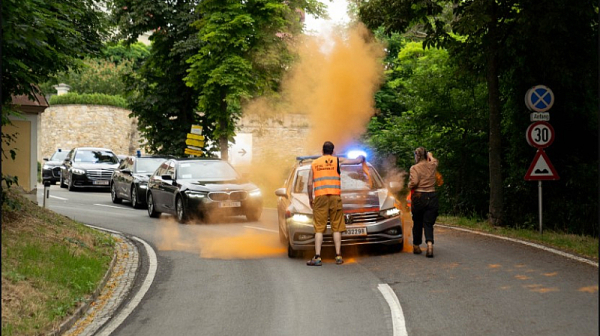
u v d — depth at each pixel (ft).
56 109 171.22
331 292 26.96
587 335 19.20
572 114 53.67
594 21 48.01
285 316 23.35
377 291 26.63
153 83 92.27
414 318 22.21
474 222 49.90
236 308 24.98
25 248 31.19
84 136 171.12
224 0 76.38
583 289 25.26
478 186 66.74
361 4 50.57
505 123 60.39
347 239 34.53
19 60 34.09
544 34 48.26
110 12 86.99
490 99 49.16
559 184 55.31
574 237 40.60
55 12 38.04
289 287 28.40
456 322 21.43
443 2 52.11
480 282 27.37
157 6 86.38
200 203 53.98
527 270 29.50
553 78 51.08
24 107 68.13
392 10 48.55
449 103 65.98
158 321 23.56
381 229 34.68
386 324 21.59
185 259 37.01
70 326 23.27
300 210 35.32
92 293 27.71
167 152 92.38
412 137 72.13
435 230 45.75
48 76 41.24
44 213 44.88
